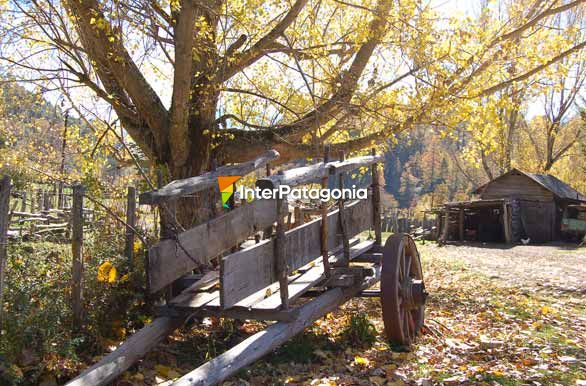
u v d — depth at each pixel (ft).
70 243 19.30
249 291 13.66
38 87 25.98
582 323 22.97
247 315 14.48
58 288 15.30
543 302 29.07
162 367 14.71
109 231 18.71
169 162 26.94
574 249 78.48
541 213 99.66
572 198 102.63
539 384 14.32
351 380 14.51
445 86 26.43
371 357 16.89
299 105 33.40
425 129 30.96
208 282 17.13
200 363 15.51
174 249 13.79
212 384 11.71
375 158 21.91
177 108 24.54
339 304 17.75
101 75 26.84
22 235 19.69
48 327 13.52
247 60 27.27
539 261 58.80
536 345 18.85
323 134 32.14
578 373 15.51
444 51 26.23
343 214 18.56
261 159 18.85
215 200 21.11
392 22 26.45
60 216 41.32
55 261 16.78
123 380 13.55
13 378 11.96
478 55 26.32
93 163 27.91
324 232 17.47
